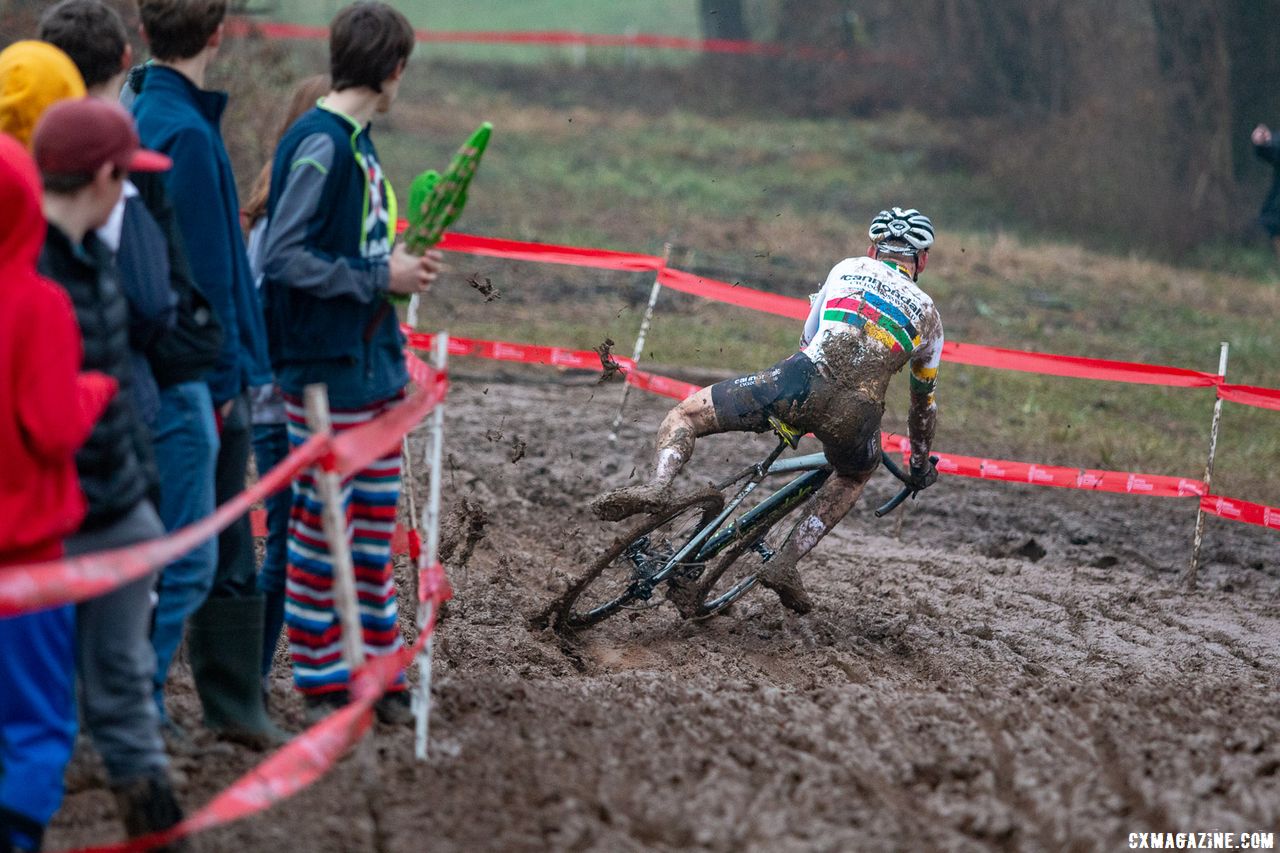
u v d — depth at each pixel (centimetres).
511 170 7762
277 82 5200
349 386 1556
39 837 1154
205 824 1203
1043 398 4309
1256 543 3084
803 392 2050
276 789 1225
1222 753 1697
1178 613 2509
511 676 1880
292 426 1591
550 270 5578
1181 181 7700
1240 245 7569
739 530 2162
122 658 1217
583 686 1845
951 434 3772
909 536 2969
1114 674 2073
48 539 1130
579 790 1471
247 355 1509
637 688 1845
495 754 1552
